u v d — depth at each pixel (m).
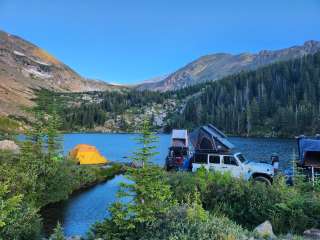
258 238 9.30
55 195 19.42
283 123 139.00
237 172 19.69
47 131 20.56
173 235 8.34
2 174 14.39
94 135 148.50
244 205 12.16
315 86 168.75
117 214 8.84
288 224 11.02
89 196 21.23
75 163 27.28
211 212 11.94
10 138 35.00
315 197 11.59
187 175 14.31
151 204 9.08
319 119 131.00
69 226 14.66
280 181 13.50
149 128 9.52
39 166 18.58
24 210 11.30
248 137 137.00
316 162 21.33
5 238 9.70
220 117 166.25
